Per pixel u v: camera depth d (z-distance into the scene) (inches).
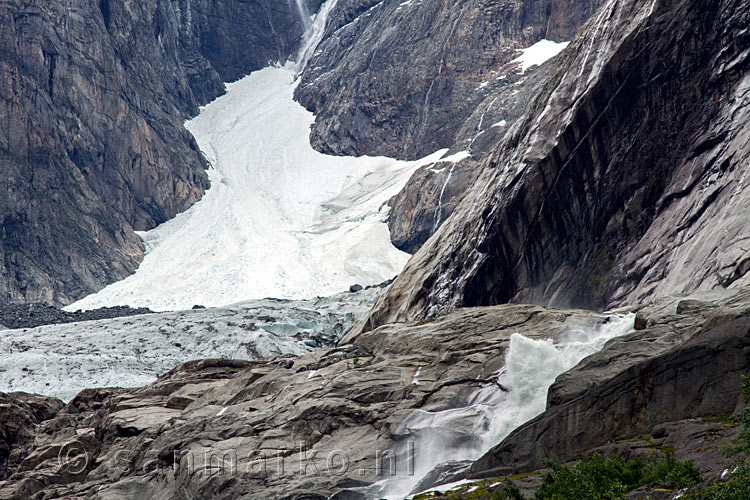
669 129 3309.5
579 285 3422.7
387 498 1713.8
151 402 3280.0
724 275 2529.5
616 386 1524.4
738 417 1235.2
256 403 2463.1
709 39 3238.2
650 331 1796.3
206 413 2637.8
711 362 1414.9
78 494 2524.6
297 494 1734.7
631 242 3324.3
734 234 2645.2
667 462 1236.5
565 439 1547.7
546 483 1320.1
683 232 3075.8
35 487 2842.0
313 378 2448.3
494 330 2347.4
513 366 2018.9
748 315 1498.5
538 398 1945.1
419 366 2269.9
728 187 2938.0
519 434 1610.5
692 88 3270.2
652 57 3351.4
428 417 1957.4
